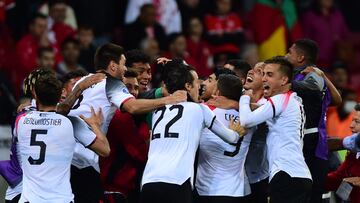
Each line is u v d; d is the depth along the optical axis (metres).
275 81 28.06
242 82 29.55
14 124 28.14
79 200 28.23
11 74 44.06
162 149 27.27
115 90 27.97
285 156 27.67
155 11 47.56
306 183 27.73
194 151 27.39
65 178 26.66
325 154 29.77
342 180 30.09
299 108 28.02
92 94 28.22
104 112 28.19
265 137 29.17
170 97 27.52
